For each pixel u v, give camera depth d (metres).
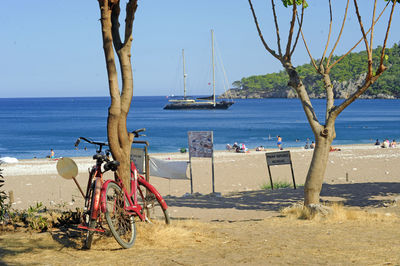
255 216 9.15
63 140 77.00
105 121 132.00
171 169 17.75
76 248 5.33
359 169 27.77
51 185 24.02
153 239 5.73
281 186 19.09
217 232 6.49
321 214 8.00
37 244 5.51
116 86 6.20
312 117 8.58
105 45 6.16
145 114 170.38
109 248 5.32
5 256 4.95
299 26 8.80
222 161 35.84
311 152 42.06
